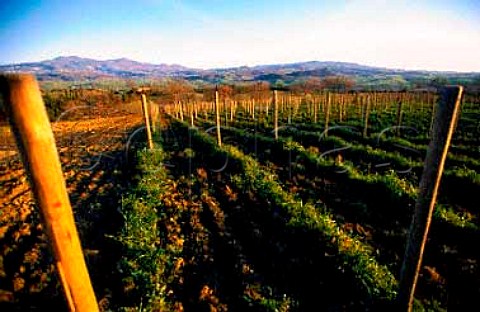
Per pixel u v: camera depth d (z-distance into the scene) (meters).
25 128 2.12
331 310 5.64
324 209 9.64
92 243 8.21
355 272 6.06
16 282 6.59
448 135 3.92
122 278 6.44
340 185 11.71
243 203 10.20
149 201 9.88
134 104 62.06
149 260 6.83
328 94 18.84
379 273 6.10
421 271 6.68
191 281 6.64
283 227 8.34
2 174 16.19
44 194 2.24
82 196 11.96
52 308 5.88
